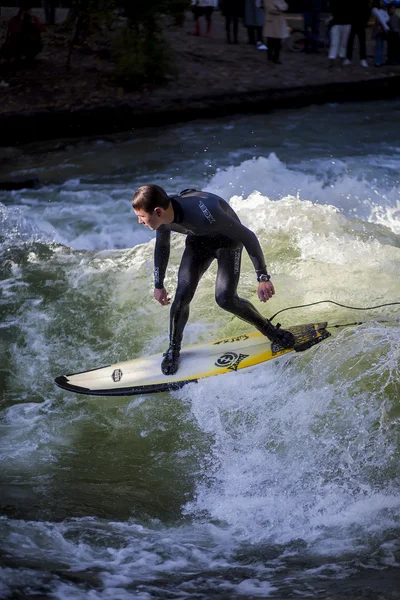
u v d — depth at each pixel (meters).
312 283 6.53
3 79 15.76
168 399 5.23
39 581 2.88
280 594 2.83
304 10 19.64
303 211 7.85
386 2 18.41
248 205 8.14
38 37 16.39
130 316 6.40
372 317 5.88
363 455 4.50
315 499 4.13
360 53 18.61
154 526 3.97
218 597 2.81
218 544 3.69
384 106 16.44
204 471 4.58
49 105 14.30
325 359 5.31
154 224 4.61
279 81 16.83
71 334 6.21
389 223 9.11
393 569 3.12
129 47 15.91
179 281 5.09
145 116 14.47
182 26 21.95
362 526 3.78
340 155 12.51
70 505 4.13
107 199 10.30
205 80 16.72
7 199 10.28
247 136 13.84
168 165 12.06
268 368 5.26
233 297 5.00
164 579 3.09
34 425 5.13
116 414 5.21
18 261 7.67
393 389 5.01
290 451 4.62
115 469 4.63
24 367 5.82
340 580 3.01
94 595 2.80
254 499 4.22
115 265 7.46
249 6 19.23
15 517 3.84
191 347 5.55
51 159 12.55
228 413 5.02
